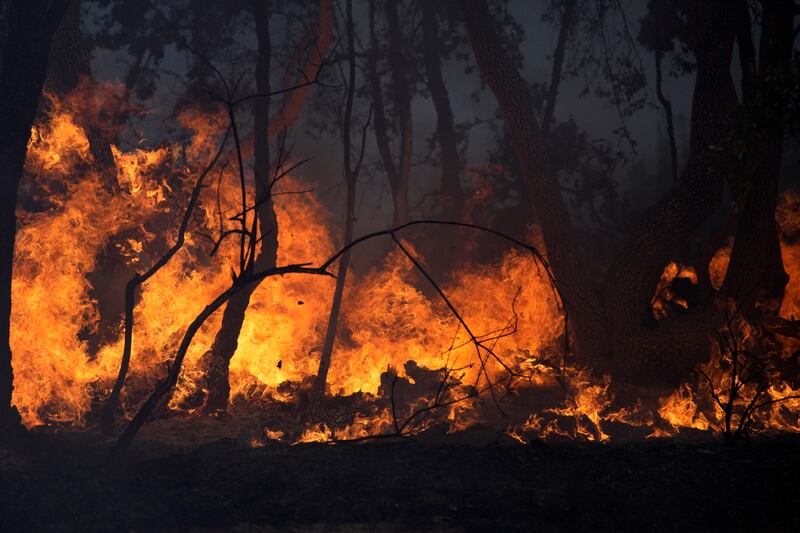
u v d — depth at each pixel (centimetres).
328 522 658
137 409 1420
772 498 701
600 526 646
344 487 757
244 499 717
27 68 1023
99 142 1788
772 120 901
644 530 637
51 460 925
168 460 871
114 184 1784
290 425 1342
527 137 1736
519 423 1274
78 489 730
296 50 1983
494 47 1747
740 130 925
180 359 880
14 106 1013
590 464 831
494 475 798
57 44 1767
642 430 1219
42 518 650
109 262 1744
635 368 1647
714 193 1628
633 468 811
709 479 764
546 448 907
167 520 657
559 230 1712
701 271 1712
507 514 678
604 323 1683
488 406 1421
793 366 1555
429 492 741
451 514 680
